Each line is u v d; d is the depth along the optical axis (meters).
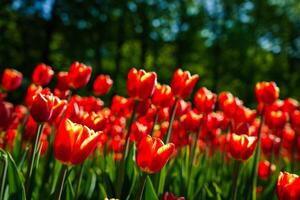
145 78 1.18
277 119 1.63
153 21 10.53
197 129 1.49
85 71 1.37
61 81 1.44
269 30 11.55
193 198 1.32
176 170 1.45
